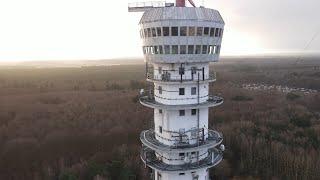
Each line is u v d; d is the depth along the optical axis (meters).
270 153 102.69
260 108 163.12
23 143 116.00
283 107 163.50
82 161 104.19
